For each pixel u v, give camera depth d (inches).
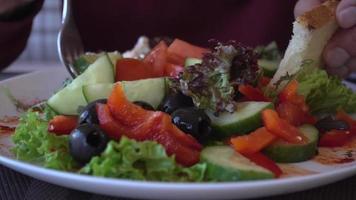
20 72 25.2
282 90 16.4
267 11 29.9
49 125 14.2
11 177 13.4
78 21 30.7
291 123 15.3
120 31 31.0
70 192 12.7
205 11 30.7
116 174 12.1
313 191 12.9
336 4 19.2
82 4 30.6
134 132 13.3
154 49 18.8
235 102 15.2
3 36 27.1
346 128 16.1
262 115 14.6
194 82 15.0
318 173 12.5
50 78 20.8
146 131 13.2
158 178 12.4
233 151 13.3
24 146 13.9
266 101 15.8
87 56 19.5
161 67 17.9
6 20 27.2
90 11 30.7
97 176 11.9
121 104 13.6
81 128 13.0
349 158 14.8
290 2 29.9
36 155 13.8
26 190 12.8
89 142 12.8
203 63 15.4
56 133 14.2
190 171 12.4
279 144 14.2
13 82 19.4
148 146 12.4
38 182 13.2
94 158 12.3
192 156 13.0
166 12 30.8
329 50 19.5
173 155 12.5
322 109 17.8
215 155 12.9
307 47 18.1
